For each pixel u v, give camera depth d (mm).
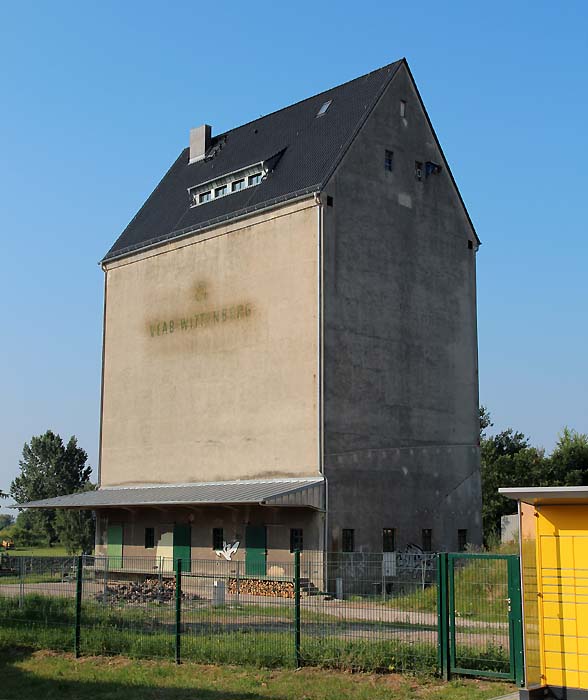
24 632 22109
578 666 14789
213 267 44500
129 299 49781
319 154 42125
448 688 15938
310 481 37562
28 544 109125
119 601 27656
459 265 45938
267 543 38875
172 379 46156
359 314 40188
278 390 40000
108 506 44344
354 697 15469
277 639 19281
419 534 41156
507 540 44938
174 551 43375
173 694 16266
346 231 40250
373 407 40094
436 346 43781
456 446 43938
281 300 40469
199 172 52094
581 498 14805
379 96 43156
